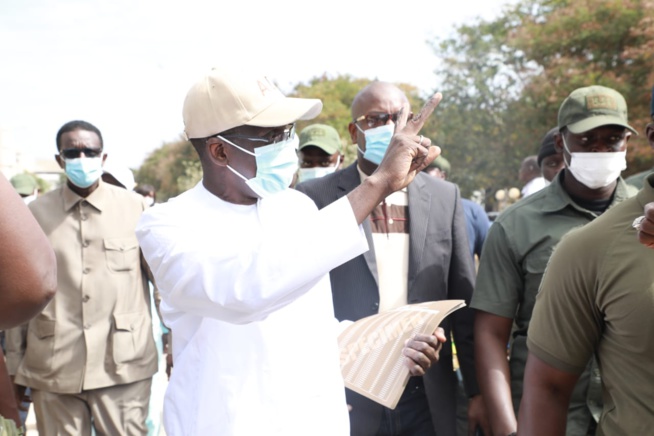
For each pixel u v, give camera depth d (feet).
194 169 161.99
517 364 11.88
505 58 104.06
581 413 10.93
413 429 11.78
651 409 7.06
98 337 14.78
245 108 7.85
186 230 7.63
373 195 7.21
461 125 106.32
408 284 11.86
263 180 8.05
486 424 12.17
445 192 12.60
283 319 7.68
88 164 14.82
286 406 7.49
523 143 98.32
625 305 7.09
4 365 7.54
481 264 12.07
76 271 14.88
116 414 14.88
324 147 20.31
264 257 6.96
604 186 11.77
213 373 7.55
